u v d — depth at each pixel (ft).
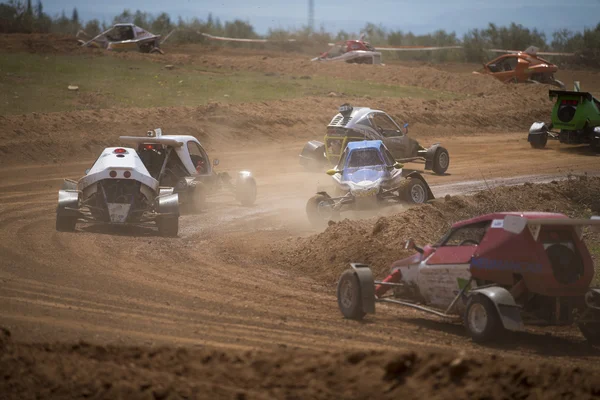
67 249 159.94
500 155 360.07
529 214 104.27
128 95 424.05
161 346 85.87
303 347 92.73
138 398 66.13
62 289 124.57
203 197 224.53
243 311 115.85
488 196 215.31
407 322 114.01
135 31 654.53
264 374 72.49
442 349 94.99
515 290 100.58
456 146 390.01
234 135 363.97
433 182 283.59
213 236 187.42
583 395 67.41
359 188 204.95
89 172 186.19
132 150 191.11
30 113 350.84
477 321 100.48
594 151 366.22
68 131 323.37
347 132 286.25
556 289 99.04
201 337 96.78
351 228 167.63
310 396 66.23
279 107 416.26
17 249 157.99
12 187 256.52
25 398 65.77
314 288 137.18
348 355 76.23
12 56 533.96
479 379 69.41
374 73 607.37
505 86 582.76
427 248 117.08
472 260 105.09
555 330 112.57
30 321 100.12
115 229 191.62
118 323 103.24
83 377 71.26
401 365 70.59
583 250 102.17
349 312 113.91
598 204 227.20
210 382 70.79
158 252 162.81
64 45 618.85
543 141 379.55
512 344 100.68
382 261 147.64
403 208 210.18
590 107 361.92
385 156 218.38
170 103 412.98
